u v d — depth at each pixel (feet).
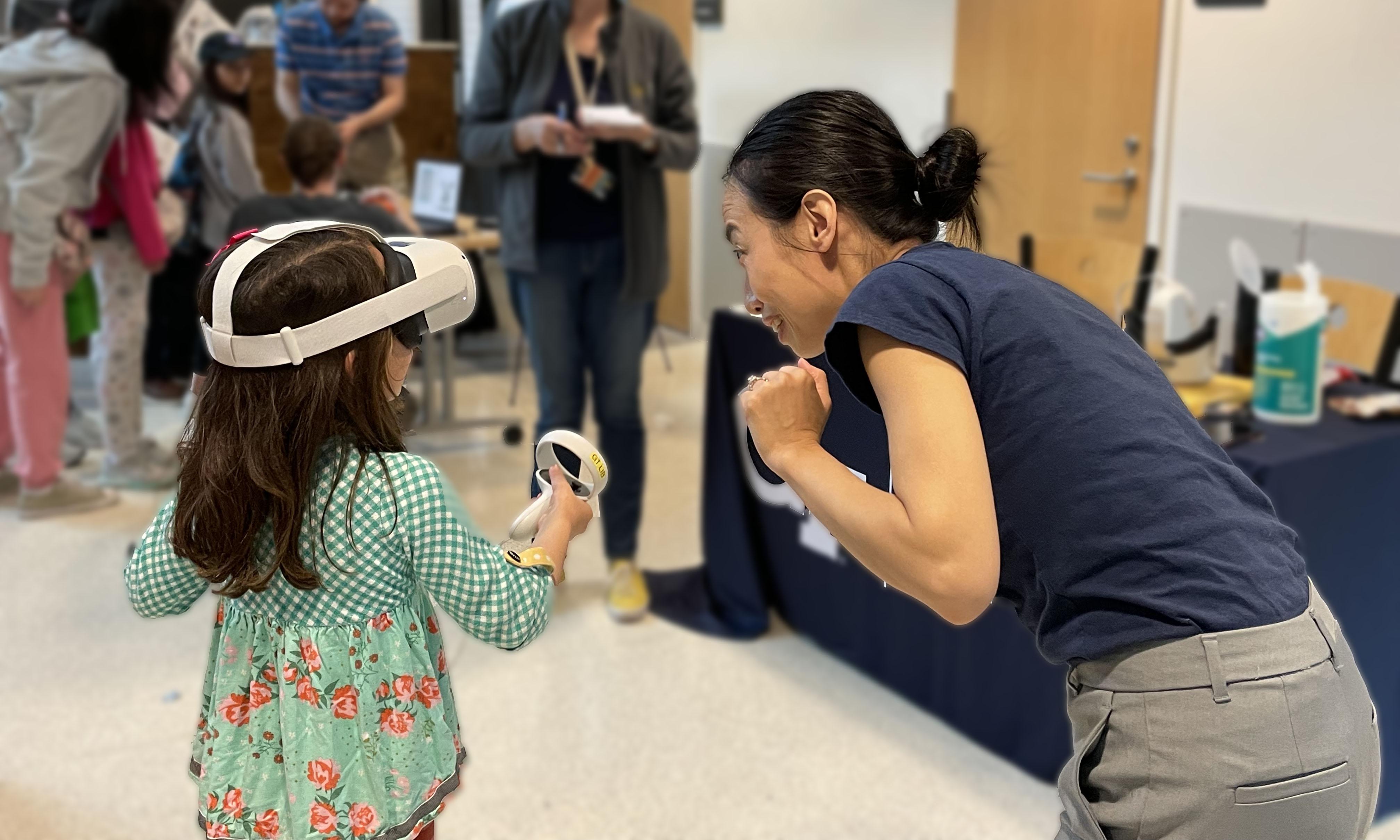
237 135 14.89
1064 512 3.35
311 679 3.76
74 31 11.11
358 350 3.70
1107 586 3.37
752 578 9.95
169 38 11.48
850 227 3.58
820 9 16.99
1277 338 7.18
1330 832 3.43
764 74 18.26
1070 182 14.02
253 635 3.87
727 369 9.80
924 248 3.57
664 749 8.16
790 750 8.17
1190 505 3.34
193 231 15.42
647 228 9.59
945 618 3.22
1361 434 7.00
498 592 3.85
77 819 7.29
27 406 11.94
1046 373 3.33
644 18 9.82
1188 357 7.79
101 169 11.48
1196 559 3.32
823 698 8.87
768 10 17.94
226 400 3.64
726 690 8.98
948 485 3.09
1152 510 3.32
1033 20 14.05
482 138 9.49
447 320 3.90
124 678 9.08
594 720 8.52
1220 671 3.30
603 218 9.54
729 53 18.86
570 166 9.43
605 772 7.88
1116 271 10.71
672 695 8.89
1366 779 3.53
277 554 3.62
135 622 10.02
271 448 3.60
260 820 3.82
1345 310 8.41
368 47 14.84
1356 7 10.88
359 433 3.74
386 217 10.90
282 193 17.33
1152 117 12.98
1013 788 7.74
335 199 10.82
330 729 3.77
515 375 16.96
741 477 9.90
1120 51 13.14
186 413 15.61
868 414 3.75
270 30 17.78
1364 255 11.12
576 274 9.62
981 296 3.36
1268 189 11.96
